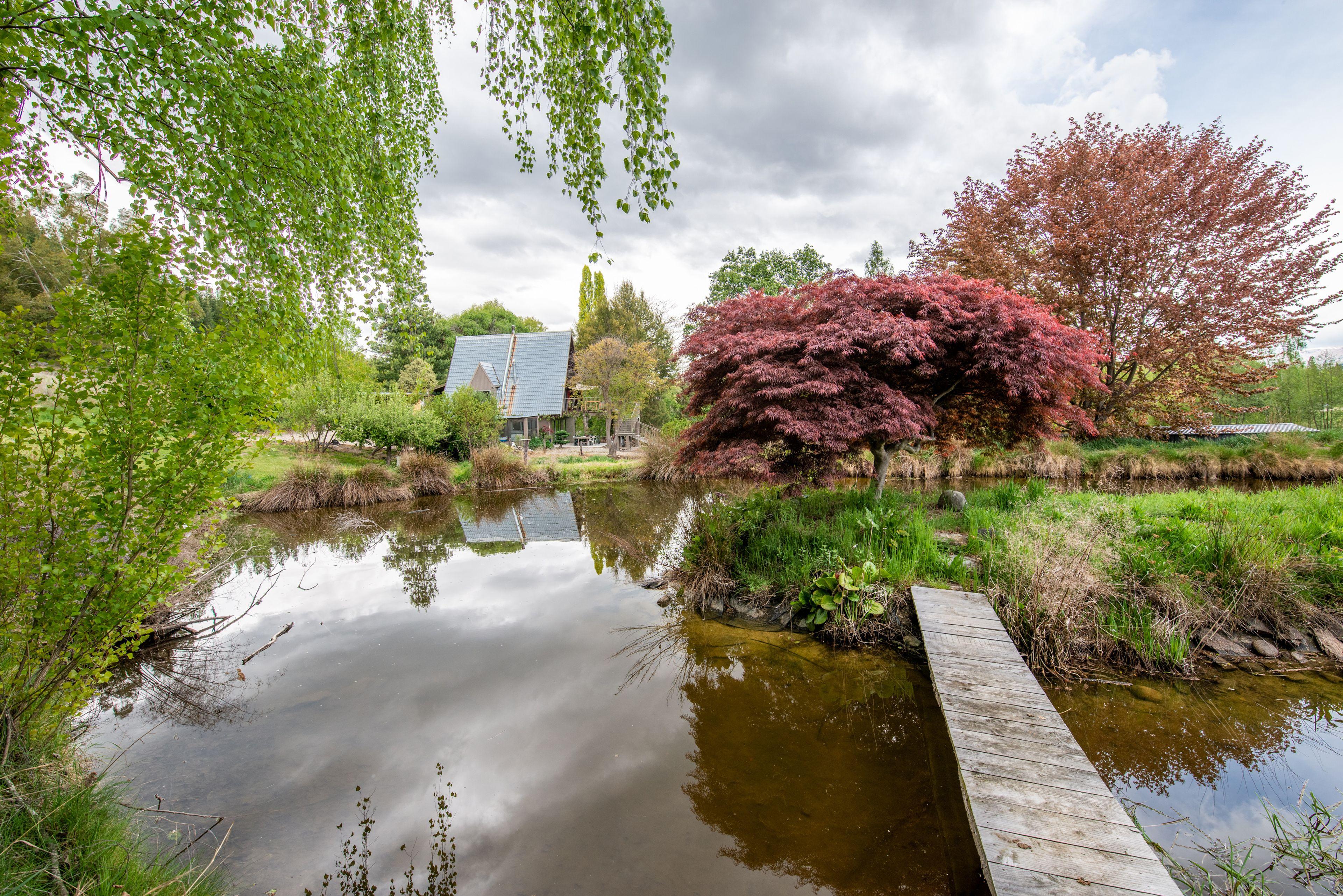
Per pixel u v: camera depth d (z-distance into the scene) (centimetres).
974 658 412
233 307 384
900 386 687
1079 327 1308
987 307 623
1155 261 1266
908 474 1443
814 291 701
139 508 283
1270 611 487
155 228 314
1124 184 1225
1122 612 483
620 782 335
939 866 268
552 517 1216
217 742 378
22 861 216
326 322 500
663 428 1834
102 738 383
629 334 2831
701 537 696
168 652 521
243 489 1331
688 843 285
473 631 573
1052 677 438
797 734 386
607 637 552
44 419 248
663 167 375
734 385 639
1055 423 775
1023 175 1350
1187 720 384
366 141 492
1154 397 1330
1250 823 290
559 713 414
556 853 278
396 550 941
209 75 349
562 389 2653
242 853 275
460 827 297
